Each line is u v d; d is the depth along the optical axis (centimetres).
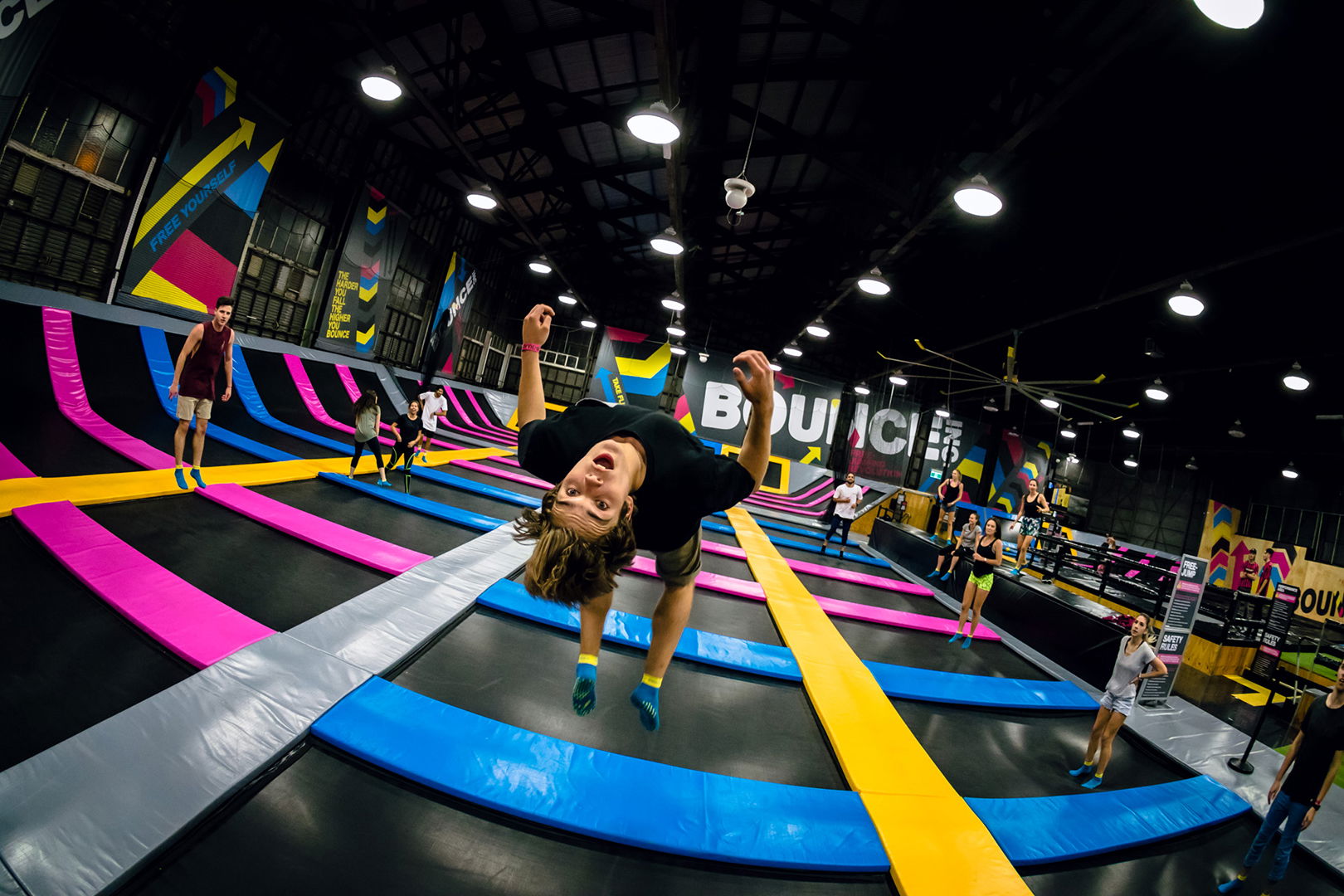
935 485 2431
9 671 285
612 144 1316
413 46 963
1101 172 902
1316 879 421
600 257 2138
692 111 865
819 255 1788
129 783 237
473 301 2020
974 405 2542
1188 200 805
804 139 870
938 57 794
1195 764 539
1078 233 1032
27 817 212
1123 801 445
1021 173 1038
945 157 827
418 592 493
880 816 341
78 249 781
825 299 1845
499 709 368
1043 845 356
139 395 781
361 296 1400
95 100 752
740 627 639
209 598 396
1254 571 2203
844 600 868
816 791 353
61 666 300
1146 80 737
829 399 2417
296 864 229
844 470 2425
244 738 279
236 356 1056
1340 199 627
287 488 693
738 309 2520
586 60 991
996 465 2494
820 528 1722
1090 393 1864
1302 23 570
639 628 529
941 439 2453
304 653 360
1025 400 2292
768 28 816
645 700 178
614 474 119
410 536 643
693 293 2388
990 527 758
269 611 411
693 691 458
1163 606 783
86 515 466
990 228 1246
